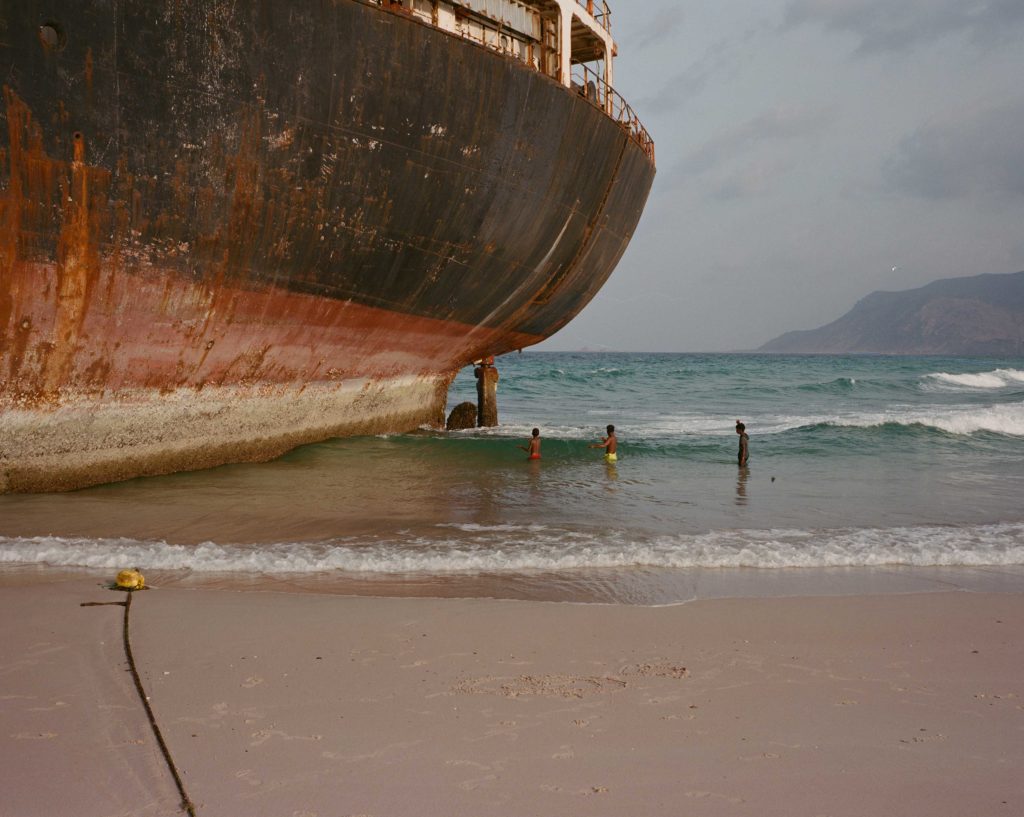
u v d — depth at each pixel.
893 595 6.64
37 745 3.73
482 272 14.43
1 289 9.23
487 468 14.12
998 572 7.54
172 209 10.03
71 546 7.82
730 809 3.25
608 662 4.96
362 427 16.16
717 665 4.93
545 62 15.60
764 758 3.70
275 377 13.03
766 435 18.73
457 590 6.69
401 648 5.16
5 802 3.23
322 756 3.66
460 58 11.82
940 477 13.84
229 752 3.69
